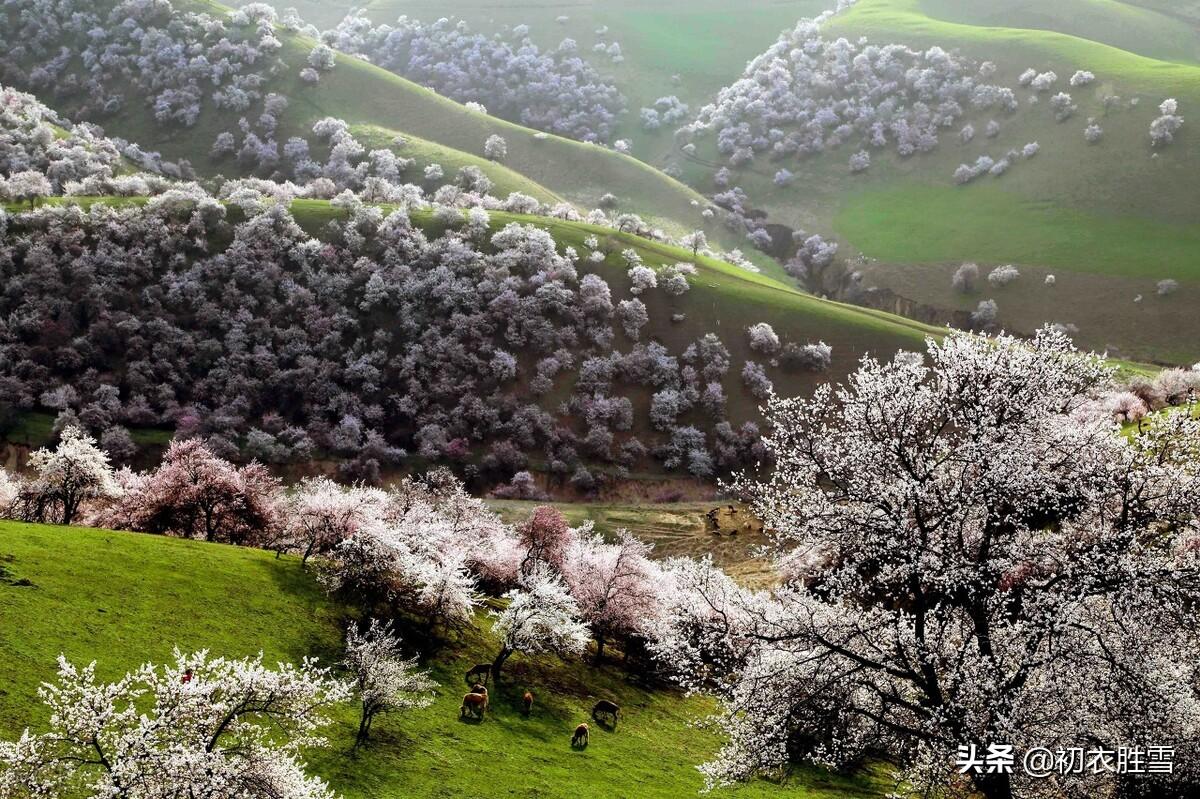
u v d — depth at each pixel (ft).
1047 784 79.87
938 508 78.64
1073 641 71.46
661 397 485.97
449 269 540.93
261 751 68.80
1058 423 85.25
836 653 78.59
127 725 67.10
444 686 140.77
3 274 479.82
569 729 138.10
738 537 354.33
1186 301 642.22
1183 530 83.41
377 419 462.19
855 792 122.72
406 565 155.22
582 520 382.01
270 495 221.46
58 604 120.37
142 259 503.61
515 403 476.54
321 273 525.34
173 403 438.81
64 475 190.90
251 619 137.08
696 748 142.10
